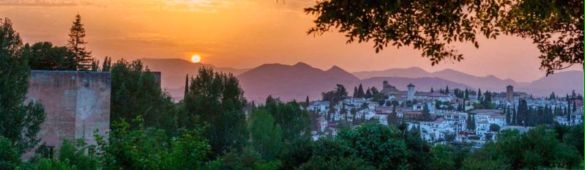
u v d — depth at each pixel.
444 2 6.73
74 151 9.80
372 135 17.72
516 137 20.39
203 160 9.51
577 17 6.34
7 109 26.16
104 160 8.91
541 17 6.50
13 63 27.19
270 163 15.84
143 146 9.02
